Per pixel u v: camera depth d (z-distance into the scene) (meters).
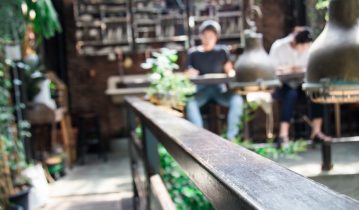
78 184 5.11
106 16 7.32
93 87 7.61
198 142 1.00
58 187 5.01
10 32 4.43
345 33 1.01
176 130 1.25
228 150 0.87
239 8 6.00
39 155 5.60
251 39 1.87
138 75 7.45
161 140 1.42
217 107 2.94
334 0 1.02
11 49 4.64
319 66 1.04
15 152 4.16
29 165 4.54
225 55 3.57
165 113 1.92
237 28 5.97
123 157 6.85
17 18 4.10
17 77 4.83
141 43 7.14
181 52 6.85
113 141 7.43
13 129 4.23
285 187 0.58
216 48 3.57
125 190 4.71
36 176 4.34
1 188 3.78
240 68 1.87
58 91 6.32
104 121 7.68
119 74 7.60
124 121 7.50
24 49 5.42
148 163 2.19
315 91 1.05
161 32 7.12
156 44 7.14
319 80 1.05
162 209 1.51
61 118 6.02
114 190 4.74
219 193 0.70
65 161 5.98
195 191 2.12
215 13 6.22
